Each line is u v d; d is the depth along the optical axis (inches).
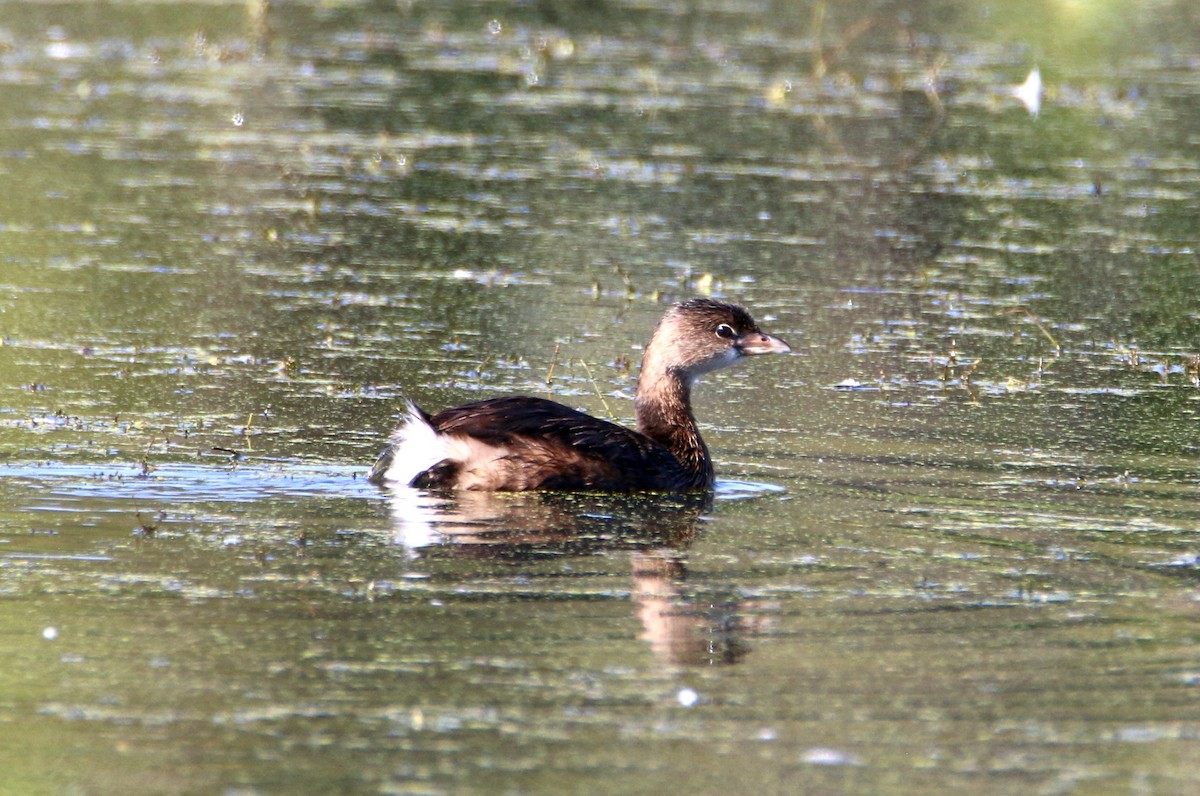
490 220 851.4
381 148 997.8
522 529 438.9
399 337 651.5
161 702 321.4
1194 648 355.9
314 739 307.3
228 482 472.7
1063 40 1380.4
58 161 932.0
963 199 915.4
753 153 1013.2
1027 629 366.6
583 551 420.5
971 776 296.8
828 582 399.2
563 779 293.7
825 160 998.4
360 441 520.4
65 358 602.2
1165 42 1387.8
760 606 380.2
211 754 300.4
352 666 339.9
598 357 634.2
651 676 337.4
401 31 1366.9
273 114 1075.9
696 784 291.6
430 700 324.2
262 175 925.8
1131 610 379.9
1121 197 924.0
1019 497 476.4
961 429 551.8
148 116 1053.2
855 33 1242.0
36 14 1384.1
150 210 841.5
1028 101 1147.3
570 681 335.6
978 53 1314.0
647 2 1544.0
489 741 307.7
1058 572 408.2
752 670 341.1
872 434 546.9
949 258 798.5
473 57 1272.1
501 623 364.8
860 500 474.0
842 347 655.8
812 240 829.8
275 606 372.5
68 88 1123.3
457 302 707.4
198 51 1250.6
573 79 1208.2
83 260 746.2
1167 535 440.8
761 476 501.7
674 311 529.0
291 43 1300.4
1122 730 315.3
